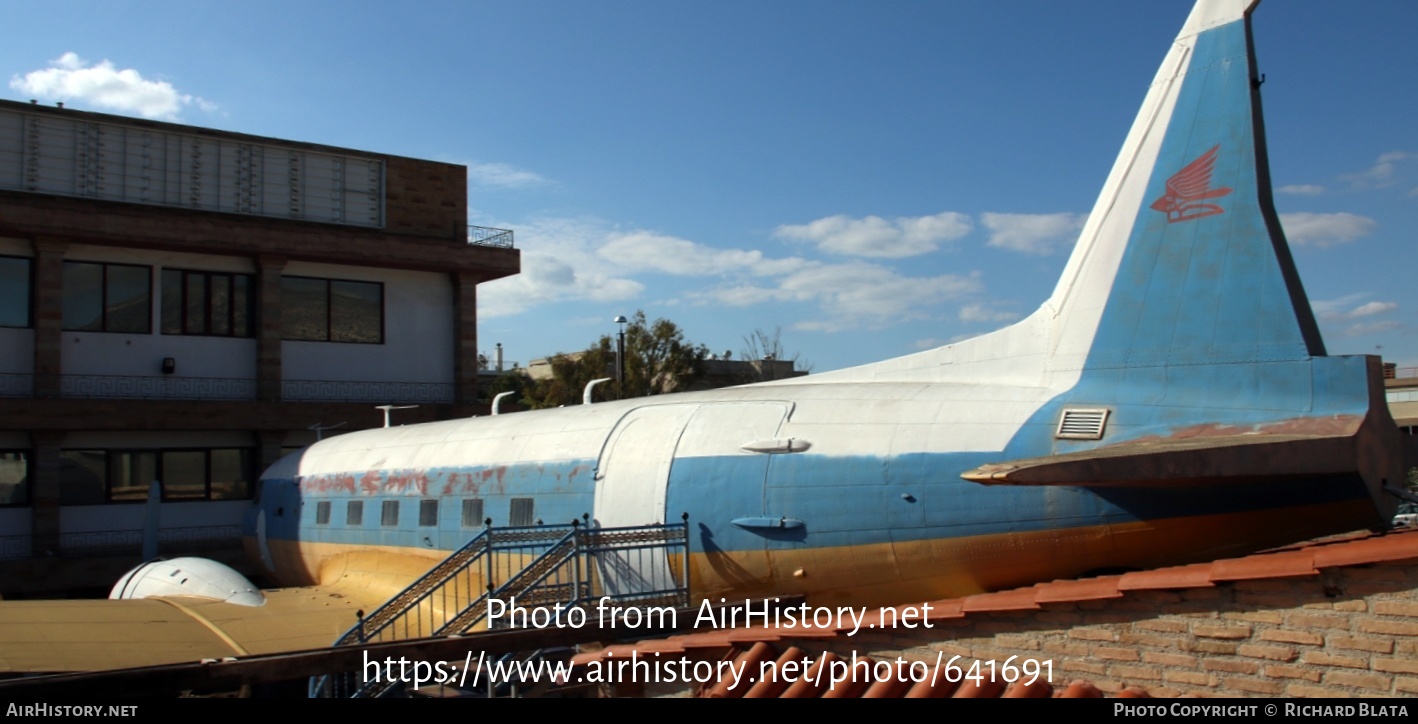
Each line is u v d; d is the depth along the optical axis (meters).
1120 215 12.14
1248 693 8.05
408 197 34.28
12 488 28.61
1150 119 12.01
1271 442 9.62
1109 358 12.00
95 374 29.48
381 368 33.94
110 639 15.38
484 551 15.01
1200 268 11.38
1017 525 11.77
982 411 12.66
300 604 19.64
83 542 29.47
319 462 23.91
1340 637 7.64
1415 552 7.20
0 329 28.23
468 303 35.25
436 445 20.11
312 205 32.66
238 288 31.81
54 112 29.05
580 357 56.69
